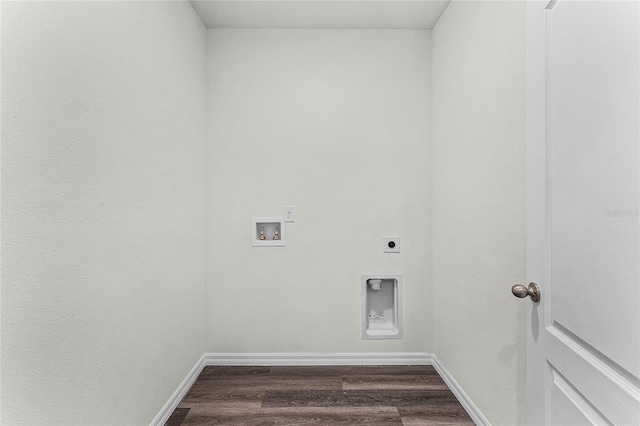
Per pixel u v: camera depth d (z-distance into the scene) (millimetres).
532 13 1053
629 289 703
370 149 2396
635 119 688
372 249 2404
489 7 1560
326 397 1979
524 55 1300
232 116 2377
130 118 1408
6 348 858
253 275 2396
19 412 894
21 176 897
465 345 1859
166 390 1767
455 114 1972
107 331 1257
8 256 862
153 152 1608
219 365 2389
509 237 1418
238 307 2398
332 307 2406
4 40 850
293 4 2100
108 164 1260
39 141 953
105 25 1238
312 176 2396
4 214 851
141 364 1507
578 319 860
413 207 2406
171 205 1816
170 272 1808
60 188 1027
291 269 2400
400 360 2404
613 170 744
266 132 2385
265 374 2264
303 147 2389
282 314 2404
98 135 1201
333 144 2395
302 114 2385
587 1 816
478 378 1706
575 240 871
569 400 898
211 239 2385
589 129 816
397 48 2395
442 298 2211
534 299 1045
